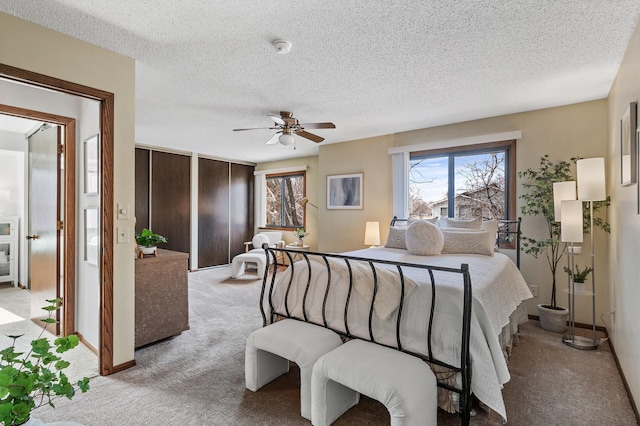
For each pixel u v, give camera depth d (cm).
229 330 310
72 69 207
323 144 547
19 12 182
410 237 317
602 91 304
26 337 292
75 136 287
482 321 170
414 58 239
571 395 201
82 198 281
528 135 362
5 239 470
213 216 661
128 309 236
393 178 462
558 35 207
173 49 226
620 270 245
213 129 448
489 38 211
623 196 237
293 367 238
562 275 341
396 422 141
